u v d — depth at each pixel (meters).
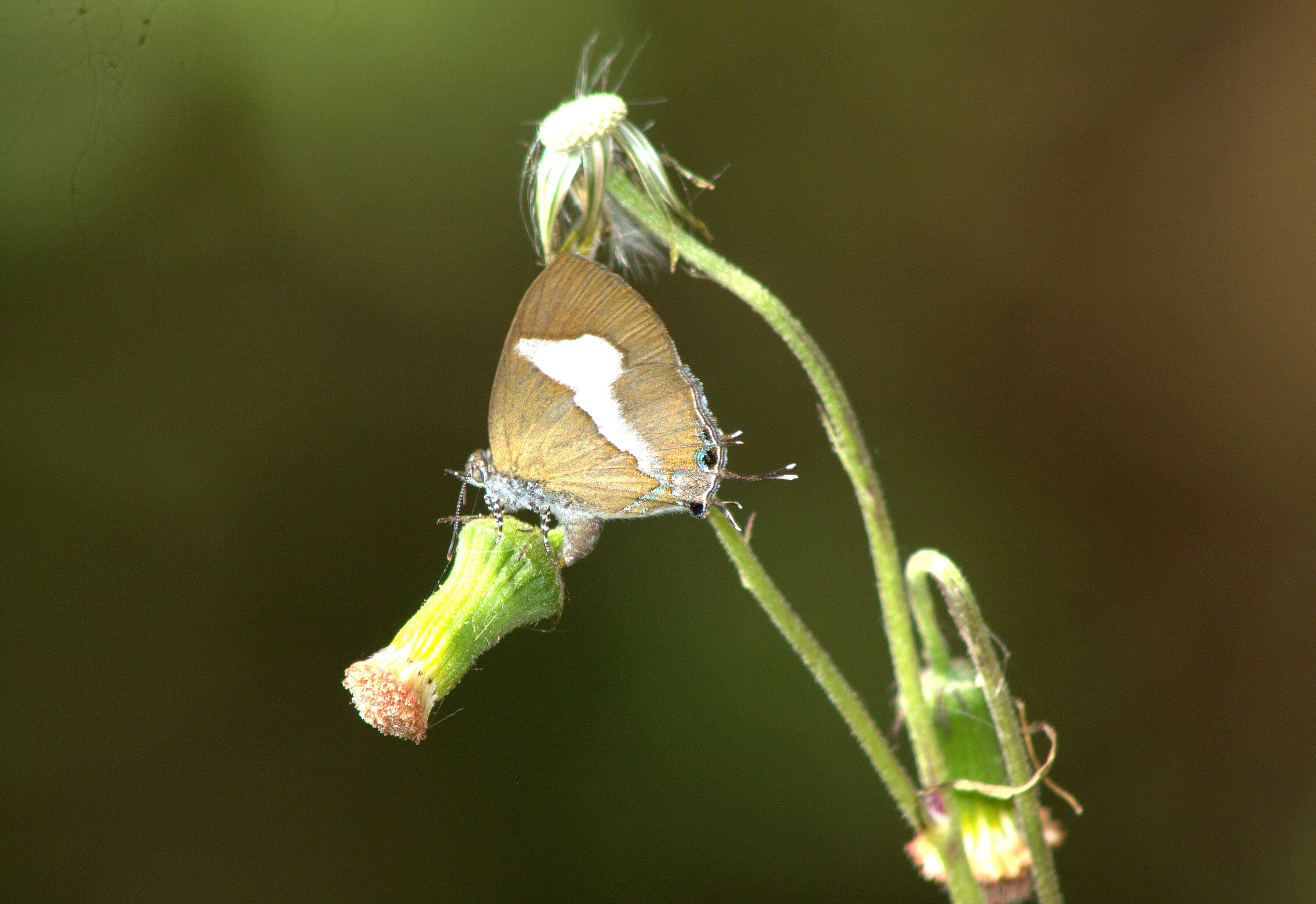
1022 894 0.60
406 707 0.59
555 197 0.59
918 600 0.60
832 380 0.59
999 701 0.59
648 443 0.59
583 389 0.59
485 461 0.60
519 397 0.59
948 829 0.59
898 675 0.59
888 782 0.59
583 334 0.59
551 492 0.60
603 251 0.60
